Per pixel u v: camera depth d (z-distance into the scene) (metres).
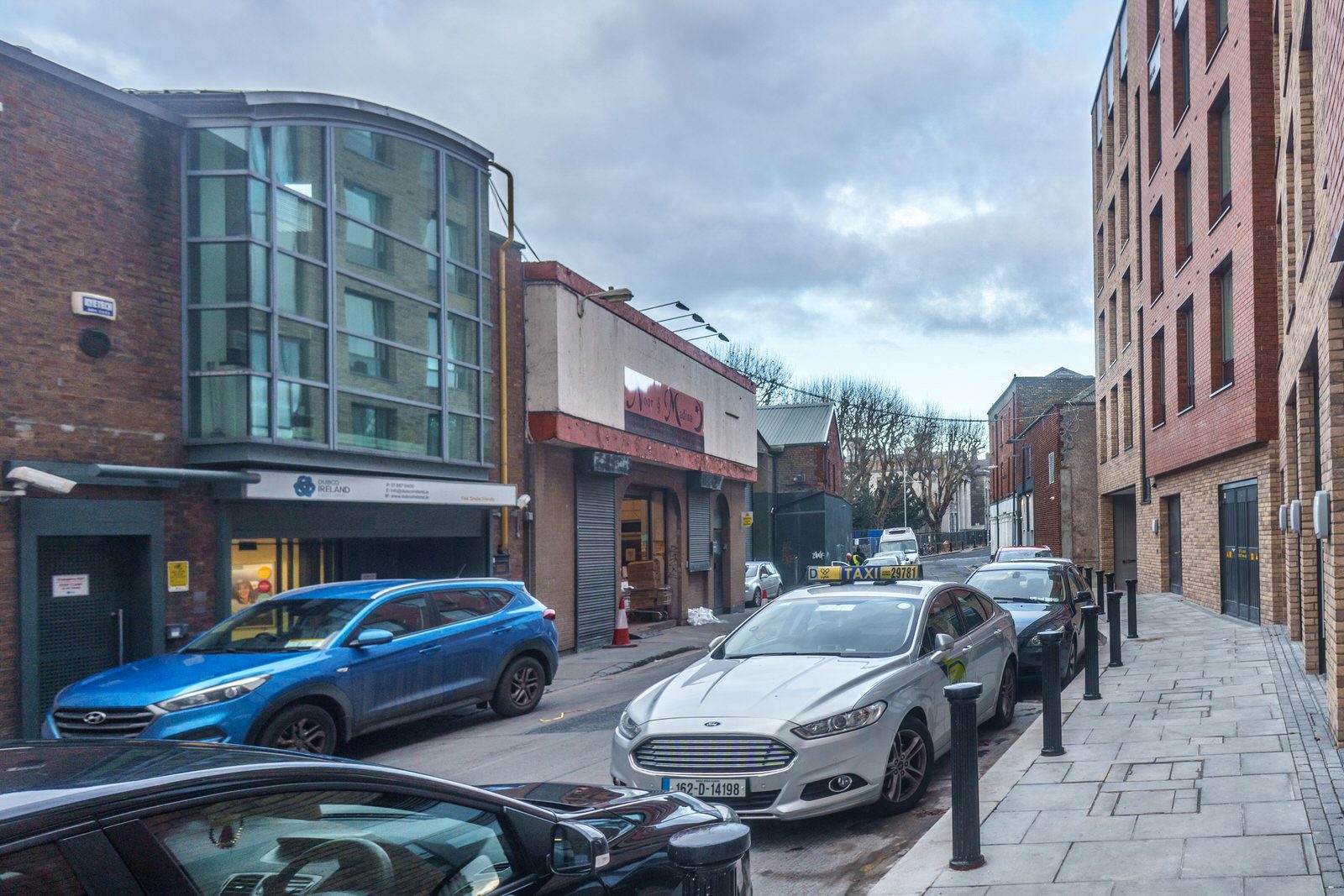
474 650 10.32
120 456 10.48
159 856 2.02
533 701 11.27
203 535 11.35
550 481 18.06
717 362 27.19
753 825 6.36
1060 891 4.67
